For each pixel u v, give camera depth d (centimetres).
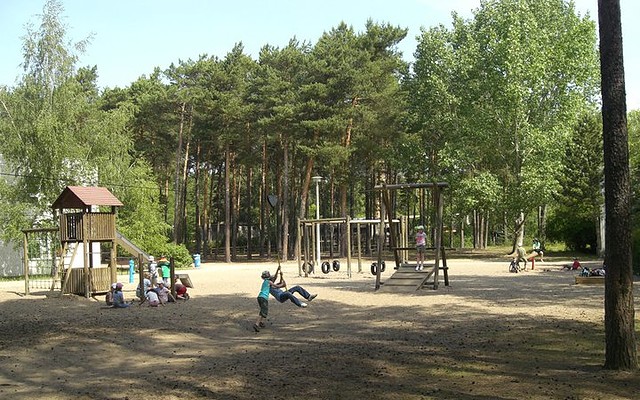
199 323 1595
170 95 5188
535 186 4297
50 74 3972
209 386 900
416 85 5184
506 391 821
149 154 6019
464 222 6150
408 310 1733
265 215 7262
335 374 955
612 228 902
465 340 1227
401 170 5322
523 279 2694
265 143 5241
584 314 1530
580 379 866
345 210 5281
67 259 3700
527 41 4441
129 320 1692
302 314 1717
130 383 938
